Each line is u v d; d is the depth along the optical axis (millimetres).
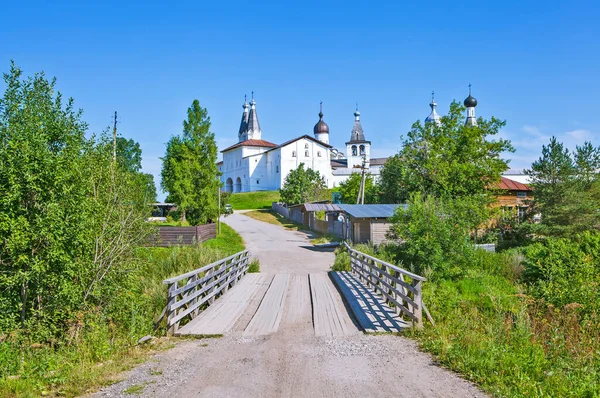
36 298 9875
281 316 11219
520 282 19406
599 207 35375
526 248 28000
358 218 29969
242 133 125312
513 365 6980
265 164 105500
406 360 7500
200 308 12117
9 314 9094
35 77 10438
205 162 40344
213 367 7199
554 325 11211
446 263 19203
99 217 11406
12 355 7918
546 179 36000
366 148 118938
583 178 36281
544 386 6324
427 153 40750
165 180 41281
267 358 7684
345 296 13547
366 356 7750
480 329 9758
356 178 60875
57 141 10594
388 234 23531
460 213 20234
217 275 14312
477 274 19781
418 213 20109
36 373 7078
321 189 72250
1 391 6195
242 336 9273
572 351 8711
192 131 39906
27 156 9117
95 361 7715
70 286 9820
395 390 6121
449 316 10984
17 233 8727
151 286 13930
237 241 36688
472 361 7078
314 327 9984
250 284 16344
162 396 5961
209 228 35375
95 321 9914
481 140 40594
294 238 40031
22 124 9852
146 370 7082
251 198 91125
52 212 9211
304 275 18922
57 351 8859
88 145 11812
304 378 6629
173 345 8625
